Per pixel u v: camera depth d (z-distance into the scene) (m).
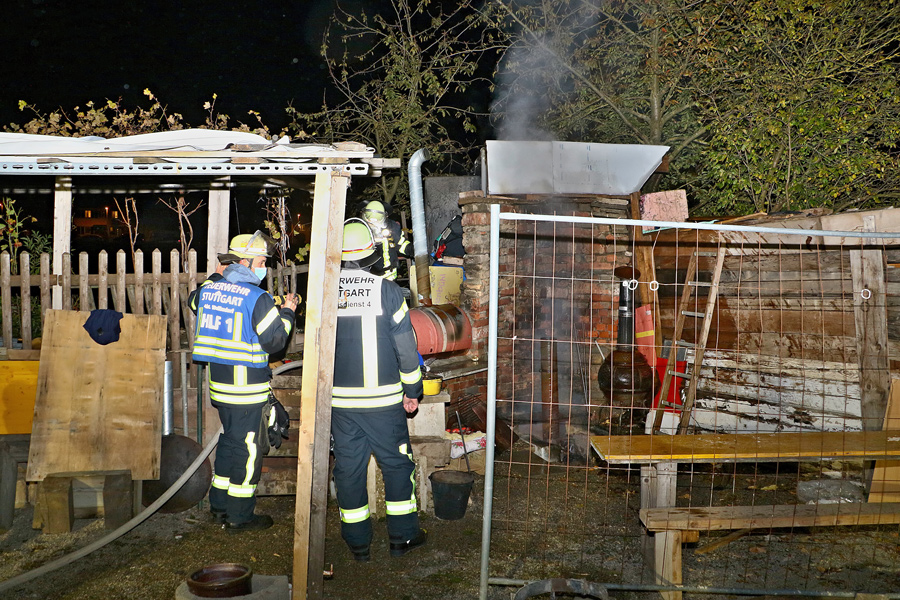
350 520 3.70
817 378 5.00
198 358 4.00
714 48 7.92
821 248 4.96
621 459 3.53
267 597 3.01
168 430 4.57
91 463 4.23
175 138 3.22
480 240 5.76
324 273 3.16
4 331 4.63
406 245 5.14
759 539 4.08
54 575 3.56
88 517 4.21
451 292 6.34
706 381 5.73
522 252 6.10
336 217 3.15
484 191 5.90
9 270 4.62
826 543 4.02
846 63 7.21
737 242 5.48
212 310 3.98
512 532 4.14
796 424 5.14
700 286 5.80
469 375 5.75
